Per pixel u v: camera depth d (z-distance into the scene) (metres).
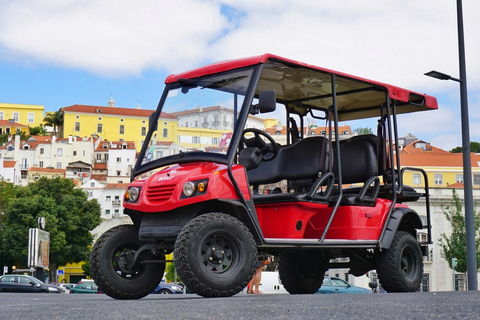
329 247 6.81
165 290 30.72
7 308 3.96
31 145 139.62
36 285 34.94
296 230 6.78
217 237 5.66
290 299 4.50
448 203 50.66
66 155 141.12
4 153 137.88
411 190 8.29
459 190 50.88
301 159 7.39
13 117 174.12
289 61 6.69
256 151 6.61
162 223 5.98
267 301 4.20
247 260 5.71
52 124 166.50
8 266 67.31
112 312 3.45
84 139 145.88
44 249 43.25
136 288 6.38
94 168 142.88
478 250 38.50
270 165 7.61
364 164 7.97
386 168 8.06
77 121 162.00
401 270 7.82
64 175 130.25
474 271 13.87
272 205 6.86
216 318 3.02
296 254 8.38
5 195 74.25
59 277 86.81
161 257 6.55
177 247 5.49
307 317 2.96
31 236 41.25
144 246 6.14
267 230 6.88
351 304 3.76
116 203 118.31
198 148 6.25
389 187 8.00
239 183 5.95
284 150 7.57
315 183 6.93
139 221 6.48
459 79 14.76
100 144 149.38
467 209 14.18
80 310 3.63
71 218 64.38
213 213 5.71
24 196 67.00
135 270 6.50
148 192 6.12
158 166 6.47
